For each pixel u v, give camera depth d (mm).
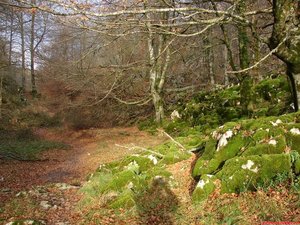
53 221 7395
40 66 39031
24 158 16594
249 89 14367
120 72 18844
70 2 5777
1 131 24344
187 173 8602
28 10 5637
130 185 8438
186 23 7340
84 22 6906
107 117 28422
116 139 21109
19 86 38125
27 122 29828
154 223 6383
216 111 16625
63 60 27891
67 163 15945
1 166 14523
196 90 25672
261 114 12734
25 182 12031
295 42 7258
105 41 12648
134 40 19297
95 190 9133
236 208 5902
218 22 7652
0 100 27859
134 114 27875
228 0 10469
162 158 10062
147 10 6250
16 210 8109
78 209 8039
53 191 9859
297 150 6797
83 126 27672
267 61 19188
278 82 14430
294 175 6188
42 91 38719
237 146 7797
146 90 25891
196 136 13125
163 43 18016
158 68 22391
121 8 7207
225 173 6914
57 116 31406
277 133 7223
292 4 7160
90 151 18469
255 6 13883
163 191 7832
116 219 6867
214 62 27938
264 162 6520
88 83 23672
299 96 7699
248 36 14648
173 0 8188
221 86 20516
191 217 6258
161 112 22359
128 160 10523
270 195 5898
